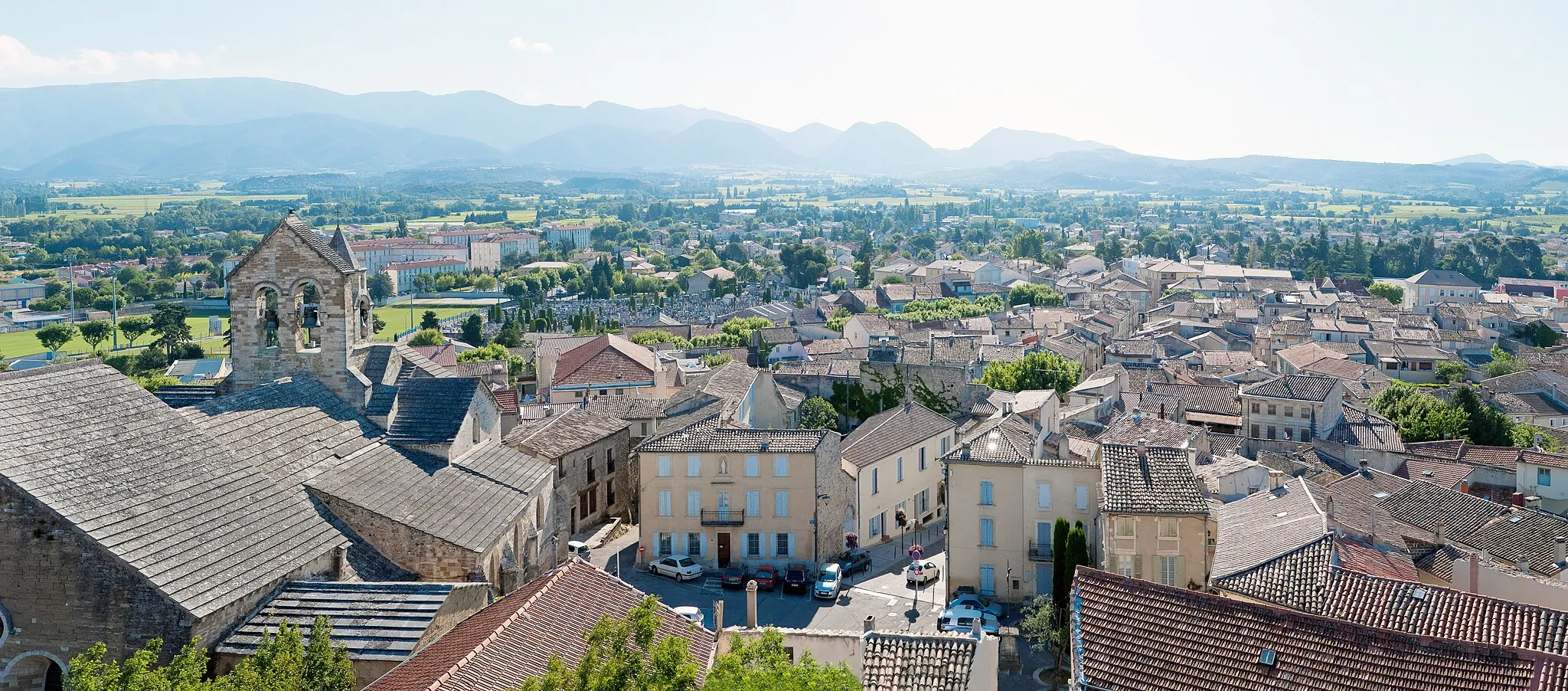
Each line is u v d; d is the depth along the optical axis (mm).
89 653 40719
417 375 80062
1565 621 52438
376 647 47594
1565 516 113812
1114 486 85250
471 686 42000
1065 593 86250
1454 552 81562
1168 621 52188
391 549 59812
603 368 173625
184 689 38375
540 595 50375
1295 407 157125
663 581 100312
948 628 84062
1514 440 159125
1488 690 45000
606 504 116438
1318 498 80250
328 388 72312
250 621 48562
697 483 104125
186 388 76000
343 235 77125
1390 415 164125
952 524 97562
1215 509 84062
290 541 53344
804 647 59125
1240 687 47969
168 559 46562
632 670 39125
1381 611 56562
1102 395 166625
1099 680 49938
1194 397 171500
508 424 119500
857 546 111250
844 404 161875
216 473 53625
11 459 45688
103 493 47469
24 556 44969
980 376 186375
